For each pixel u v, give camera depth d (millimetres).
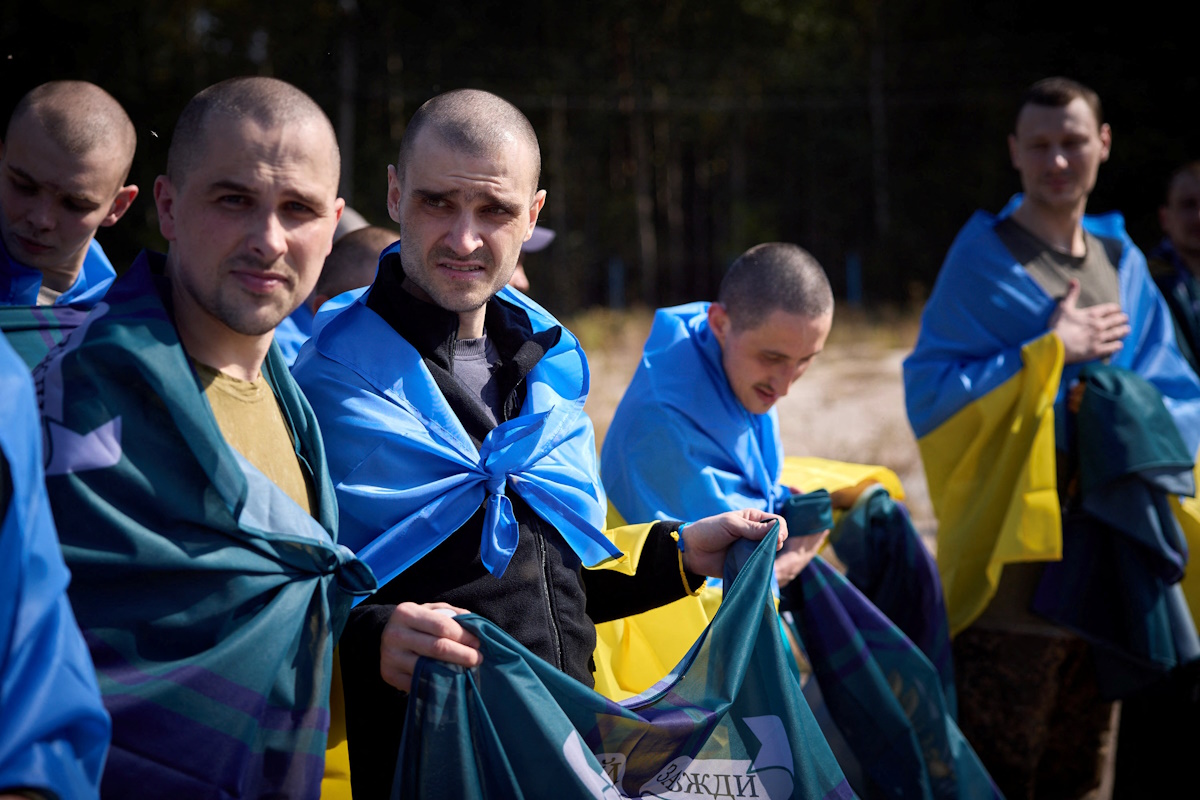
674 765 2104
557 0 24516
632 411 3070
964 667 4020
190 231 1692
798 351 2955
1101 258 4207
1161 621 3809
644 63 24719
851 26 25453
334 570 1831
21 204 2398
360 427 2148
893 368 12352
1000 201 22859
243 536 1716
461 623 1865
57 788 1301
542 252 22797
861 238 24484
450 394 2215
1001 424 3881
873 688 3100
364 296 2328
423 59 22594
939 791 3148
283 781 1733
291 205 1698
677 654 2746
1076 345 3848
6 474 1334
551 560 2234
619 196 24531
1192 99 20828
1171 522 3854
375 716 2047
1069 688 4102
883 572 3582
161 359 1647
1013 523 3725
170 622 1646
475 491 2168
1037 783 4180
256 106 1677
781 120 24906
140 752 1595
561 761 1869
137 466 1630
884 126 24094
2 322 1899
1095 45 22453
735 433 3033
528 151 2168
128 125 2506
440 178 2100
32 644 1311
